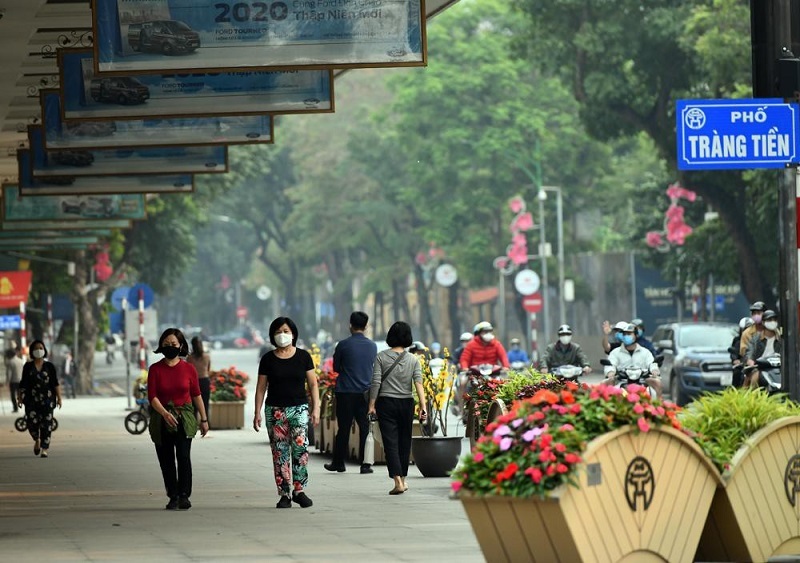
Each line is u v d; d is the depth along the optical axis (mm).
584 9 93562
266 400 31297
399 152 168375
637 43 92062
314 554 23000
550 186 143625
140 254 124312
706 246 96312
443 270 147125
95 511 31312
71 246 98938
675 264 108625
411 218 171875
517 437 18547
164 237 124562
